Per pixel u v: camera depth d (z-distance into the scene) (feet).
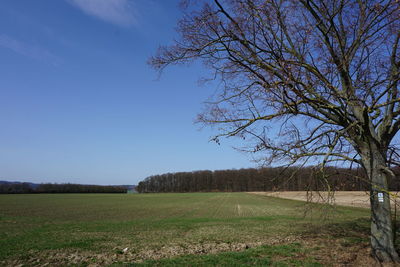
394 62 28.02
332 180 25.93
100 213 109.60
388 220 27.25
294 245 37.81
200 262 30.07
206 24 26.53
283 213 98.63
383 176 27.27
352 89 25.73
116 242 44.47
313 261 29.71
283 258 31.30
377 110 28.94
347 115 27.02
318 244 38.14
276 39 26.02
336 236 43.65
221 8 25.50
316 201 25.59
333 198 25.12
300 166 25.81
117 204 165.99
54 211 118.52
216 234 50.75
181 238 47.57
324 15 26.91
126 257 34.63
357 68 28.32
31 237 50.06
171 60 29.58
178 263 29.86
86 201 198.18
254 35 25.50
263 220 71.97
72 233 54.65
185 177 494.18
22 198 235.81
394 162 26.58
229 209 123.95
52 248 39.91
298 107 26.91
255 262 29.68
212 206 146.20
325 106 25.07
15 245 42.19
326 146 25.68
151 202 187.52
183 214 103.91
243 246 39.06
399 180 27.50
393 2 23.06
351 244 37.17
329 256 31.53
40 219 87.81
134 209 129.59
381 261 27.14
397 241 36.45
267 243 40.81
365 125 26.00
